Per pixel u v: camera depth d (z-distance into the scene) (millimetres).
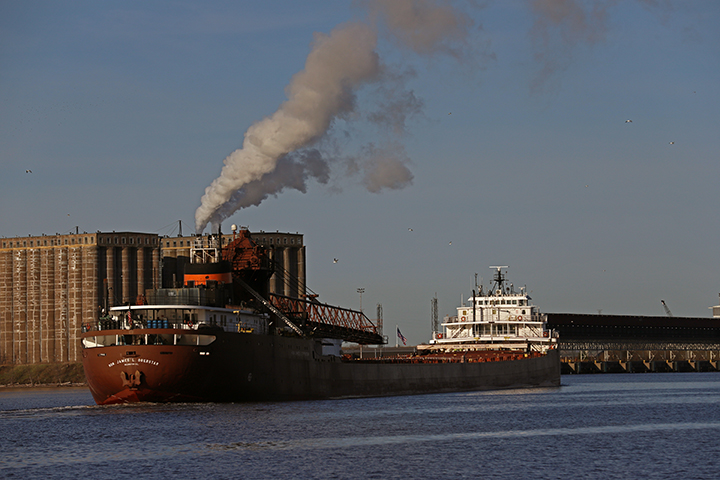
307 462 199250
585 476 187875
